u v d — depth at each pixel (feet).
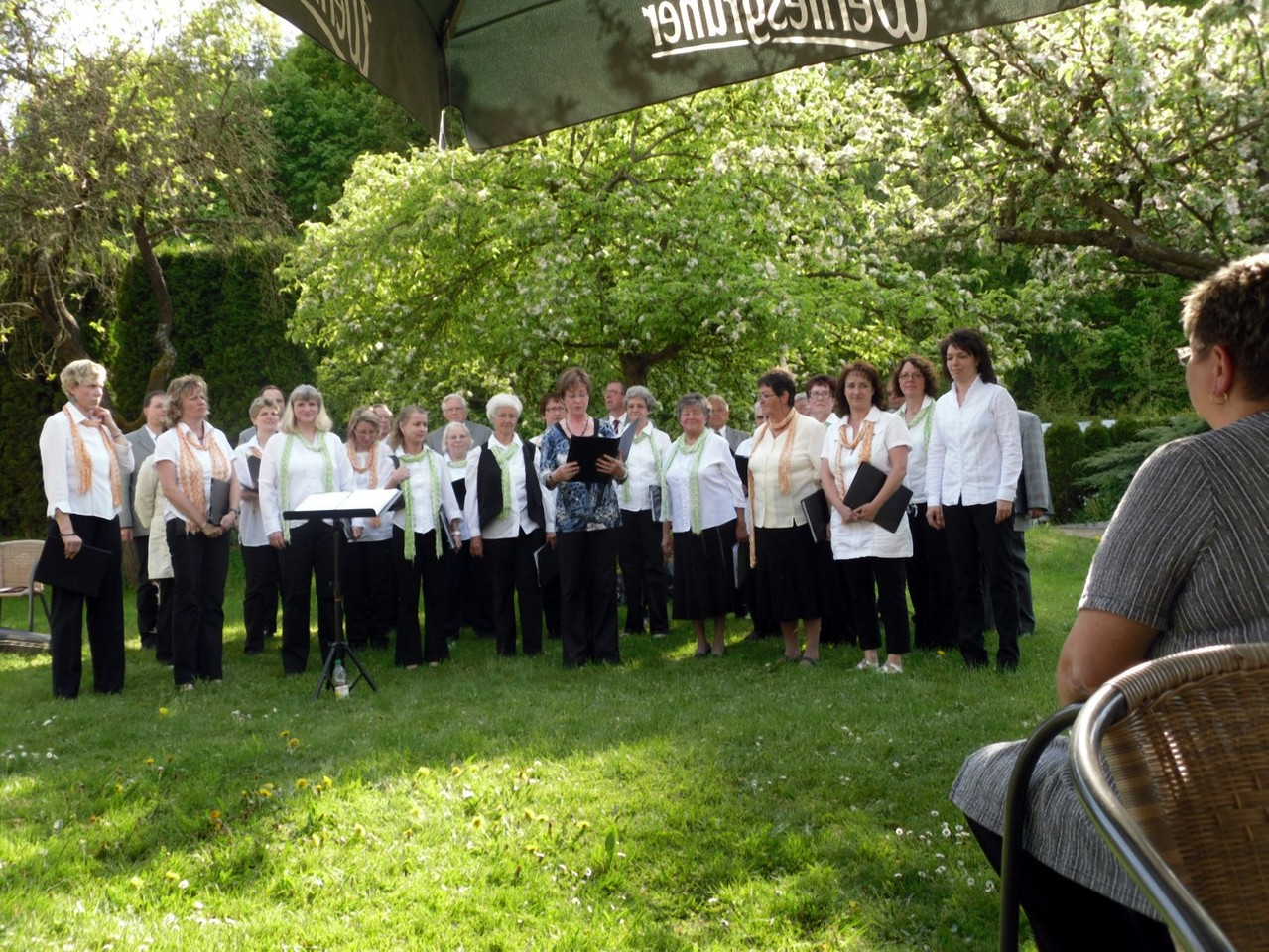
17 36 43.68
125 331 55.26
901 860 13.58
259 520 31.42
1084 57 32.86
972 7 6.59
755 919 12.16
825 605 27.89
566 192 48.93
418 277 53.21
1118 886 6.29
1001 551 23.88
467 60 7.78
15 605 45.11
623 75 7.54
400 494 28.25
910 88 36.94
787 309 45.39
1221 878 4.91
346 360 55.88
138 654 32.09
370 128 88.58
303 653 27.76
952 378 24.53
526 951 11.59
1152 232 35.09
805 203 49.73
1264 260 6.82
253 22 50.03
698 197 47.44
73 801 16.93
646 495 32.14
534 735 19.88
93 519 25.57
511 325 48.55
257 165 49.90
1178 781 5.03
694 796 16.12
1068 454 70.13
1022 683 22.82
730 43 7.24
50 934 11.93
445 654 28.94
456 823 15.26
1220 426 6.89
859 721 20.11
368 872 13.73
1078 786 4.38
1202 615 6.39
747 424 54.39
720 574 28.22
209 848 14.64
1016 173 34.14
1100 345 96.32
